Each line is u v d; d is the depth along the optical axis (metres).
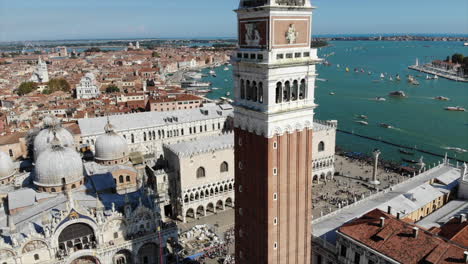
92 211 89.00
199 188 128.62
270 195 64.88
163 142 178.25
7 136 157.00
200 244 112.12
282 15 58.88
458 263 65.38
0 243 79.69
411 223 81.94
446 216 99.56
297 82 63.53
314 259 92.81
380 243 75.75
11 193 101.00
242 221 73.56
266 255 68.00
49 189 101.50
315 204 137.62
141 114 181.62
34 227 88.44
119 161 127.88
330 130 156.62
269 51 58.12
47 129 127.19
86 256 89.12
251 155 67.12
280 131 63.09
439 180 122.00
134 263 94.75
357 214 100.56
